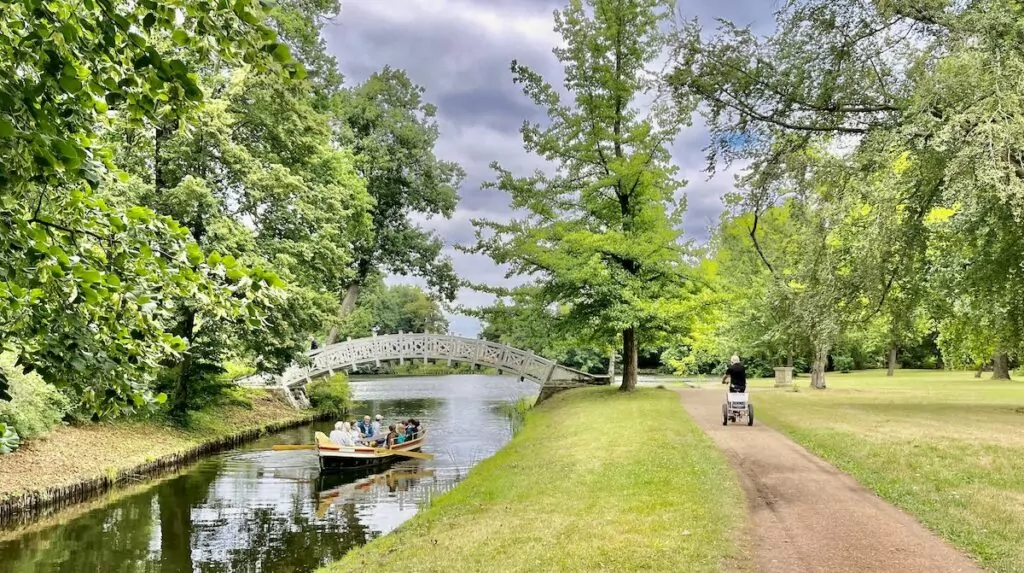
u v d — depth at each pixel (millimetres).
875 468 11180
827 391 28891
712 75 15742
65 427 17125
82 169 3812
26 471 13734
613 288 24312
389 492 15461
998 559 6723
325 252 22906
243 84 21109
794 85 15484
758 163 16266
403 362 35438
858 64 14984
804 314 16469
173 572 9914
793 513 8828
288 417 28594
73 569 10047
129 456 16922
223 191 21578
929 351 58469
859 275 15258
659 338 27828
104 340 4590
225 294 4469
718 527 8055
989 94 11719
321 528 12336
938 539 7621
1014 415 17750
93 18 3703
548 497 10062
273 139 23188
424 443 22656
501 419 29797
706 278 25531
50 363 4277
